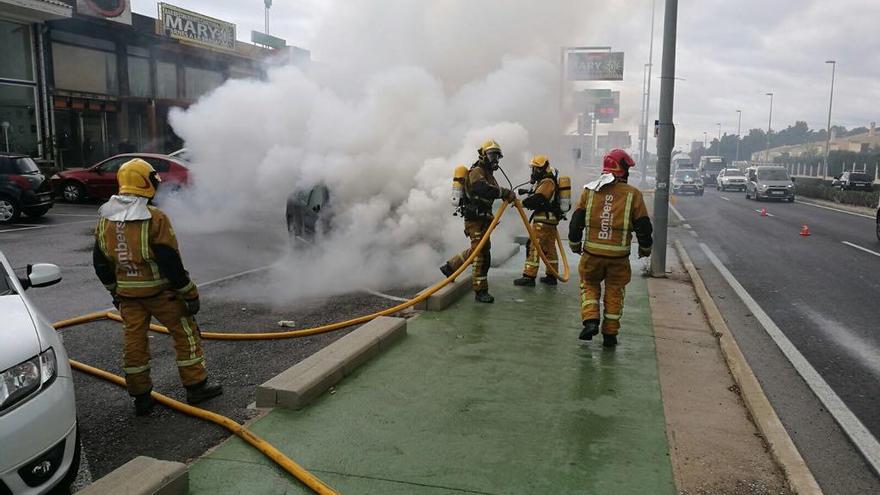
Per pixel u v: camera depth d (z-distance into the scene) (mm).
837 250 13156
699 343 5836
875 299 8430
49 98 21031
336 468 3463
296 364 4980
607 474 3424
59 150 21734
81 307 7141
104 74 22844
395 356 5281
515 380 4777
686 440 3848
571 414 4184
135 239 4051
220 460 3566
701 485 3336
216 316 6730
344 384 4656
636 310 7062
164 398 4414
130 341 4203
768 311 7727
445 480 3344
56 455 3189
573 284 8266
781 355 6012
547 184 7883
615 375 4934
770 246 13742
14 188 13930
